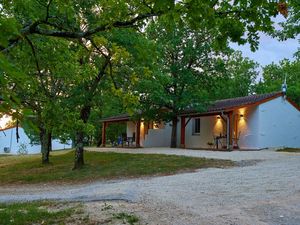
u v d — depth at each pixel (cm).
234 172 1245
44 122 701
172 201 789
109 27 544
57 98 1222
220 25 492
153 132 3072
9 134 4519
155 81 1895
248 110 2375
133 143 3300
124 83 1133
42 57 777
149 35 2414
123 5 545
